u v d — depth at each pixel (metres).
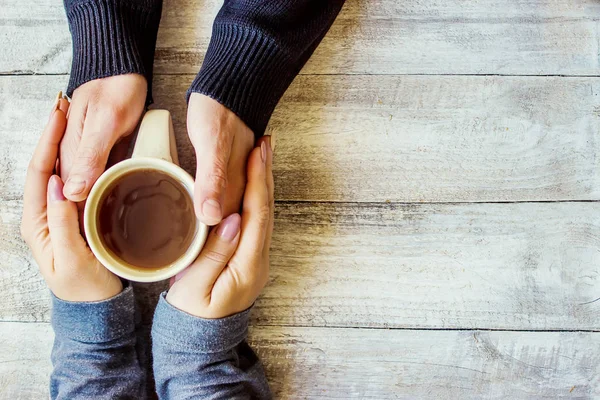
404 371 0.81
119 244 0.71
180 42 0.81
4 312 0.81
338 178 0.81
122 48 0.76
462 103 0.82
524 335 0.81
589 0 0.81
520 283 0.81
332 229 0.81
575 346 0.81
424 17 0.82
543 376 0.81
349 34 0.82
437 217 0.81
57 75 0.81
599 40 0.81
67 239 0.73
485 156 0.82
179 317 0.75
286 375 0.81
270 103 0.78
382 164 0.81
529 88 0.81
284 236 0.81
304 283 0.81
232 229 0.73
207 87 0.74
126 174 0.70
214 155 0.72
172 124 0.76
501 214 0.81
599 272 0.81
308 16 0.79
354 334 0.81
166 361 0.75
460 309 0.81
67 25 0.81
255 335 0.81
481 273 0.81
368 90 0.81
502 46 0.81
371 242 0.81
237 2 0.77
